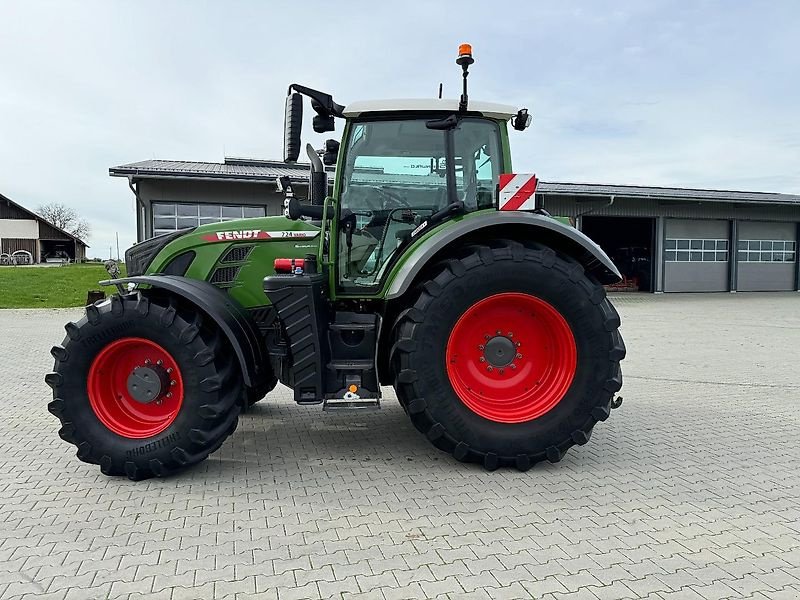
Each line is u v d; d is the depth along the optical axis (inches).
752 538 112.0
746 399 227.5
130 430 145.1
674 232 906.1
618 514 122.4
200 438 139.8
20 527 117.1
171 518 120.8
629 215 873.5
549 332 151.9
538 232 154.9
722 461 155.6
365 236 164.6
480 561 102.9
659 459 157.2
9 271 986.7
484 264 144.2
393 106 157.8
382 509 124.6
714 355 339.3
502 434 145.0
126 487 138.4
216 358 141.7
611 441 173.0
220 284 172.4
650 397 231.3
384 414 206.4
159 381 144.6
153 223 628.7
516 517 120.8
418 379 143.0
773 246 957.8
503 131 165.5
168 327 139.9
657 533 113.8
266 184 645.3
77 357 142.8
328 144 195.3
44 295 743.1
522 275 144.4
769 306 684.7
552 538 111.6
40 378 276.1
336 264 162.4
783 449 165.8
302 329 146.5
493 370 153.3
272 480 141.9
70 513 123.6
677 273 913.5
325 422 195.3
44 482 141.7
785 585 95.6
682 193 917.8
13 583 96.4
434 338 143.2
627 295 864.3
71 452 165.0
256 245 171.9
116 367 148.7
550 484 139.0
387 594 92.7
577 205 848.9
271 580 96.8
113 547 108.5
